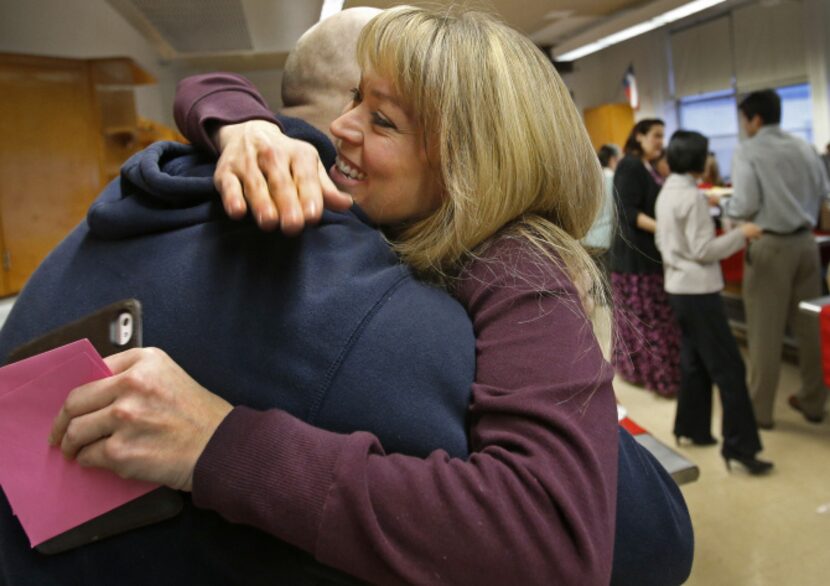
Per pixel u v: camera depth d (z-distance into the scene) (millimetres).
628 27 6125
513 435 474
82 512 495
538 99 603
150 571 520
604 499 464
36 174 2555
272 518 438
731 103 8328
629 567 589
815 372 3146
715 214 4449
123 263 554
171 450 453
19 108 2496
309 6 2771
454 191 582
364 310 510
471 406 511
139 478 457
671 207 2820
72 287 566
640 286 3576
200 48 3656
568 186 631
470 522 433
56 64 2592
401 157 612
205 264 527
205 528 511
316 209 474
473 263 599
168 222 552
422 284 574
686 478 1244
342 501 433
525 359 506
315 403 491
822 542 2287
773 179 2967
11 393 463
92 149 2756
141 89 5664
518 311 537
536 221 614
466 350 533
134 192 598
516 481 448
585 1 5602
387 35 605
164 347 513
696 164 2801
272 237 532
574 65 10422
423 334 516
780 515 2461
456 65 583
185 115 642
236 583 520
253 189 485
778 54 7438
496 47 594
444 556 430
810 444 2988
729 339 2787
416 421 495
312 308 503
